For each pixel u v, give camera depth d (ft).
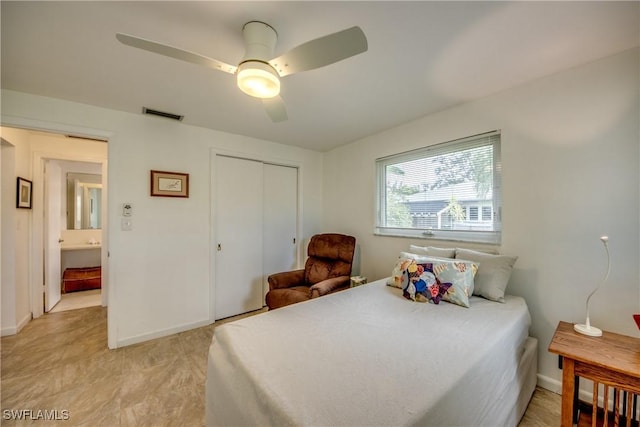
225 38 4.63
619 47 4.90
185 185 8.89
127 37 3.52
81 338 8.34
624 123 5.04
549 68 5.61
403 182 9.23
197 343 8.05
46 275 10.59
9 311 8.52
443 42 4.73
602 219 5.28
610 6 3.87
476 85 6.33
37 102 6.75
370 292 6.59
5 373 6.44
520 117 6.32
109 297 7.69
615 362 3.74
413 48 4.90
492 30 4.41
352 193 11.09
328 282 8.26
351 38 3.54
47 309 10.62
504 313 5.16
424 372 3.24
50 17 4.09
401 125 9.00
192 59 4.09
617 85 5.10
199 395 5.69
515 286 6.41
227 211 9.99
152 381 6.16
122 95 6.81
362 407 2.65
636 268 4.93
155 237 8.40
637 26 4.30
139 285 8.12
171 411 5.22
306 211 12.21
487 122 6.89
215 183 9.62
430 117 8.15
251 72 4.09
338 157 11.83
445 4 3.84
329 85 6.28
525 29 4.38
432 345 3.91
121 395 5.66
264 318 4.93
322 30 4.40
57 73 5.75
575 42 4.75
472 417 3.28
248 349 3.77
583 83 5.47
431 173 8.37
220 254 9.82
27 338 8.32
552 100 5.86
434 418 2.70
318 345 3.90
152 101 7.15
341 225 11.63
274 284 9.43
